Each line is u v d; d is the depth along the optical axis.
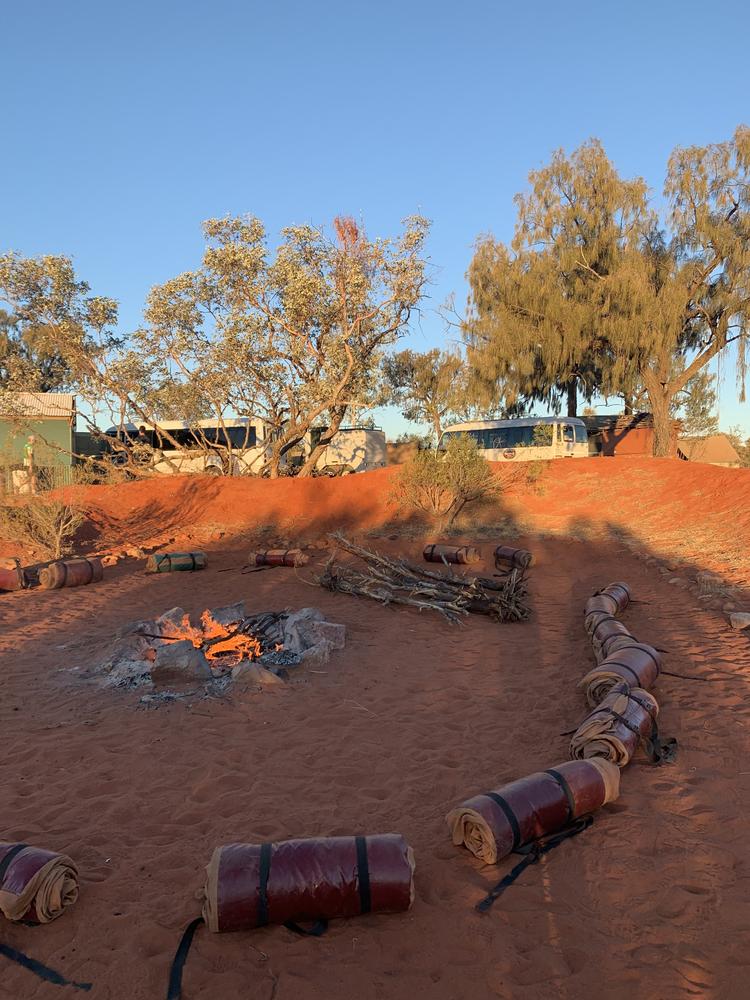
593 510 19.83
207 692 7.44
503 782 5.36
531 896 3.93
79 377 24.12
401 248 22.77
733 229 27.17
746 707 6.49
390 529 19.19
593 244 29.08
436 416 46.41
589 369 34.03
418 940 3.61
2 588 13.51
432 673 8.17
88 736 6.39
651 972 3.33
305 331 23.66
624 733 5.38
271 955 3.52
